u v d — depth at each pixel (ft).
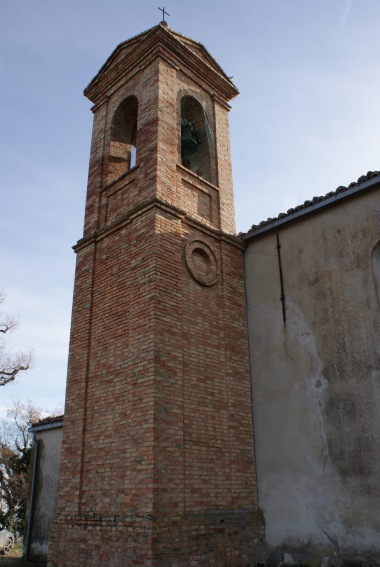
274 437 32.89
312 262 34.76
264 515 31.73
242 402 34.09
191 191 38.42
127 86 43.65
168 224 34.14
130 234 35.06
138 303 31.89
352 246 32.78
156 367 29.07
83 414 32.68
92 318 35.58
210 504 29.04
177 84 41.86
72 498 30.94
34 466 48.42
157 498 26.20
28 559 44.80
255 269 38.50
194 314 33.40
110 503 28.40
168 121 38.83
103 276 36.22
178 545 26.16
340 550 27.61
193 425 30.07
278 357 34.53
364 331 30.32
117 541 26.71
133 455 28.07
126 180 38.55
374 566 25.96
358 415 29.01
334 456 29.43
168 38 41.78
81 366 34.47
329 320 32.35
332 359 31.32
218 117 45.44
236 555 29.09
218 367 33.58
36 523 45.91
